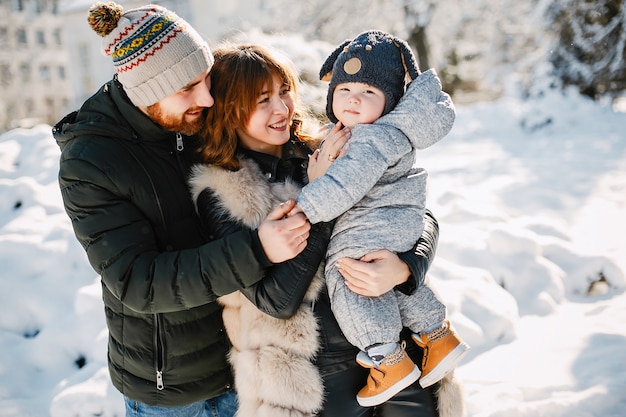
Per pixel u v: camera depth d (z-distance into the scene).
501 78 16.11
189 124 1.66
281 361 1.60
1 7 31.89
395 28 16.39
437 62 17.86
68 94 34.62
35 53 33.44
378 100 1.69
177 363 1.68
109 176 1.53
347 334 1.62
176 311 1.66
